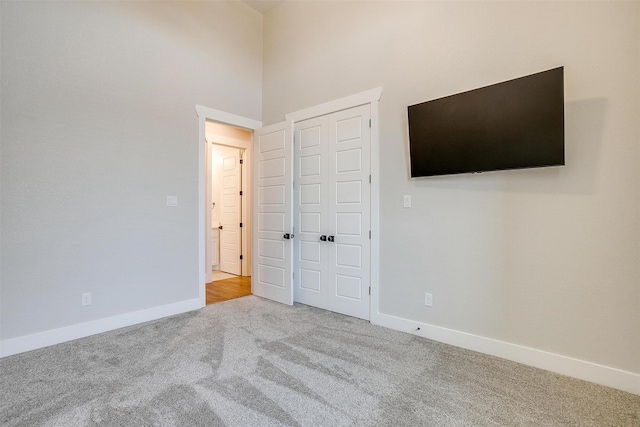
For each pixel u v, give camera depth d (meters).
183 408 1.72
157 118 3.24
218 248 5.89
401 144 2.91
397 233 2.94
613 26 1.96
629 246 1.93
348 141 3.29
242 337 2.72
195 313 3.38
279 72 4.04
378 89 3.05
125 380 2.01
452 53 2.61
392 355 2.39
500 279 2.39
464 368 2.20
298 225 3.79
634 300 1.92
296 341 2.64
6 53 2.39
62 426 1.57
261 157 4.08
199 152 3.59
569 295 2.12
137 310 3.08
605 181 2.00
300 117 3.75
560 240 2.15
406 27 2.88
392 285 2.97
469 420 1.64
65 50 2.67
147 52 3.18
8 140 2.39
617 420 1.66
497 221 2.40
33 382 1.98
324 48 3.53
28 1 2.49
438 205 2.69
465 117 2.43
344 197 3.33
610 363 1.99
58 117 2.62
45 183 2.56
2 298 2.36
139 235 3.10
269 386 1.94
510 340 2.35
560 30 2.14
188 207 3.49
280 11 4.04
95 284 2.82
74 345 2.55
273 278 3.90
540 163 2.11
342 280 3.36
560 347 2.15
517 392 1.91
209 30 3.71
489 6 2.43
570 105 2.10
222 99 3.82
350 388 1.93
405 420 1.64
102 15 2.88
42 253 2.54
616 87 1.95
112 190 2.93
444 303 2.66
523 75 2.28
